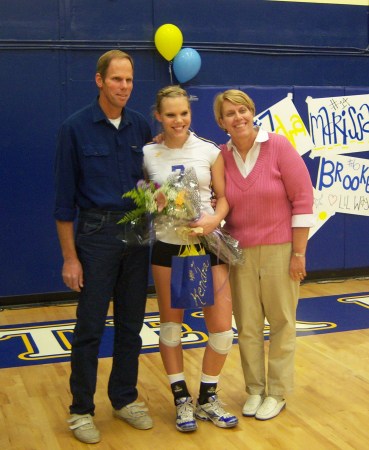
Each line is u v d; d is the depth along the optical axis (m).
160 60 5.85
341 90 6.36
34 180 5.62
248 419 3.22
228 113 3.05
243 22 6.05
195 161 3.04
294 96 6.21
